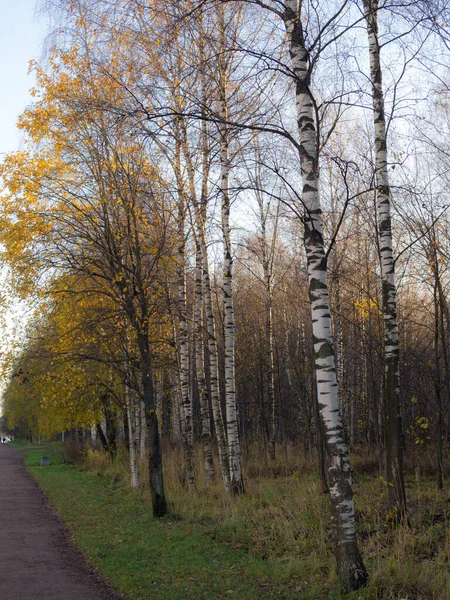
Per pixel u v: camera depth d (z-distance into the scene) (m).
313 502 12.30
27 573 9.05
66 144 13.73
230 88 11.34
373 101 11.08
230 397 14.88
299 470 19.34
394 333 10.50
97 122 12.72
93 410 25.88
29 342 16.48
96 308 15.00
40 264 13.98
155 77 10.44
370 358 16.41
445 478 15.55
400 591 6.83
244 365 28.91
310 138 7.79
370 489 13.77
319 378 7.33
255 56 7.84
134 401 21.02
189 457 16.22
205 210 11.92
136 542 10.91
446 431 18.25
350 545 7.02
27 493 20.80
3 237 13.75
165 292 15.20
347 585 6.96
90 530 12.60
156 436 14.04
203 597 7.41
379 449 17.12
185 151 13.24
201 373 17.69
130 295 14.18
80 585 8.28
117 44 12.03
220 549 10.10
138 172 13.77
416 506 11.34
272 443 24.17
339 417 7.28
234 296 28.77
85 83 13.03
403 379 20.08
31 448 63.03
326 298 7.49
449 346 16.73
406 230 15.67
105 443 30.72
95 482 22.75
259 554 9.64
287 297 25.48
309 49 7.62
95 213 14.23
